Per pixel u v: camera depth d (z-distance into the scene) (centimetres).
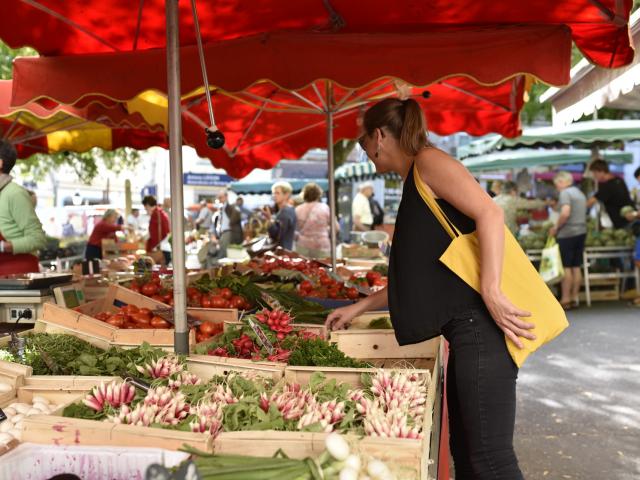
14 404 259
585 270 1106
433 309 243
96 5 399
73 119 715
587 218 1327
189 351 301
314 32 390
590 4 373
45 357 290
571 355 742
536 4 384
